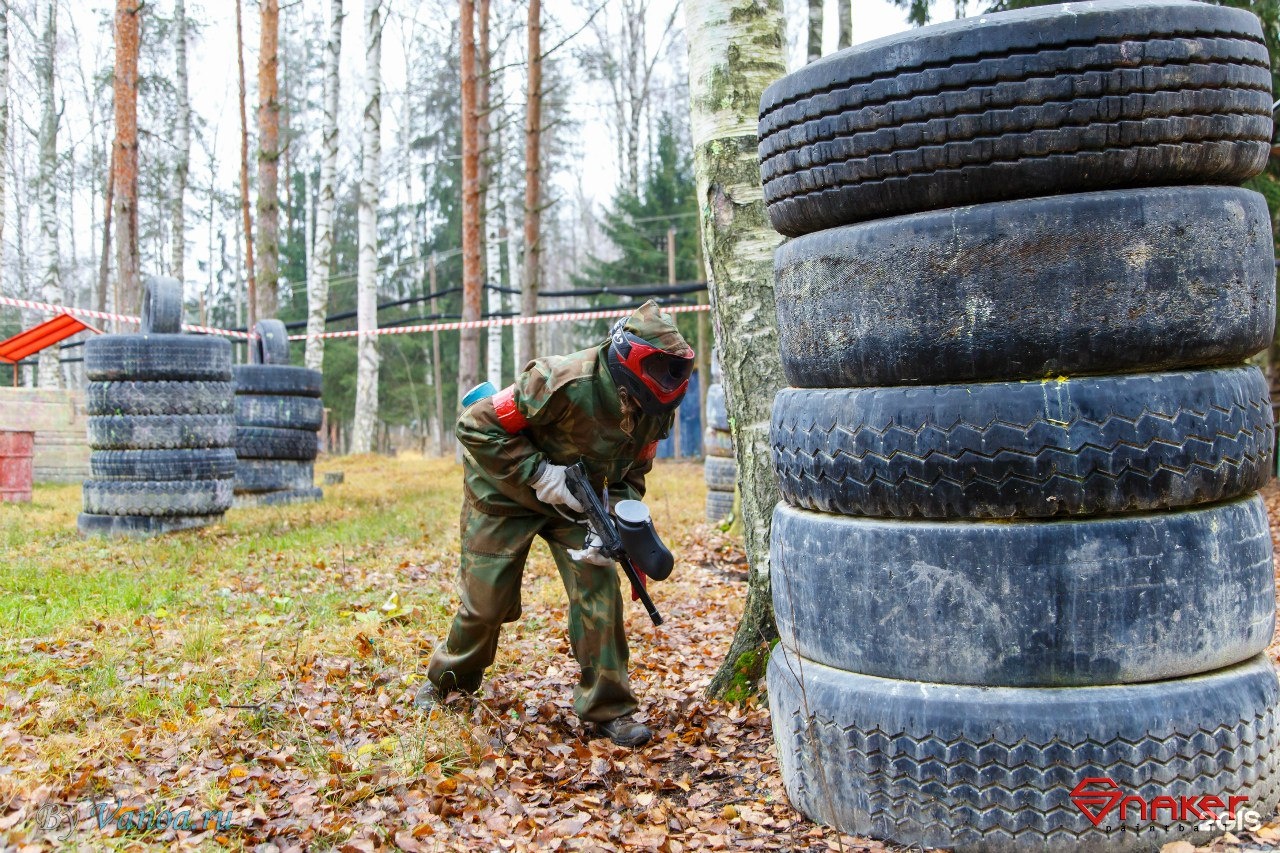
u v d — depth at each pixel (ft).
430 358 149.18
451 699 16.28
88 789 12.91
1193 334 10.71
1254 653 11.51
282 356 48.88
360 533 35.73
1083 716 10.62
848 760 11.56
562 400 14.17
